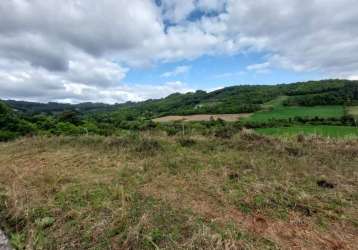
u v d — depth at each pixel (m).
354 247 2.43
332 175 4.36
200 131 9.87
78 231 2.81
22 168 5.46
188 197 3.63
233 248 2.34
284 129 20.81
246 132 7.98
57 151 7.11
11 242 2.78
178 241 2.51
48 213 3.27
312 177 4.24
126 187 4.05
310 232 2.68
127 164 5.44
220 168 4.89
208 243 2.41
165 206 3.29
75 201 3.57
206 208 3.27
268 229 2.75
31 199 3.68
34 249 2.60
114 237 2.68
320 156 5.45
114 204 3.39
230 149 6.52
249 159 5.41
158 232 2.65
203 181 4.25
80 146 7.67
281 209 3.18
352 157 5.39
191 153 6.24
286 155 5.66
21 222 3.16
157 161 5.55
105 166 5.42
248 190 3.75
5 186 4.30
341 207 3.19
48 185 4.23
